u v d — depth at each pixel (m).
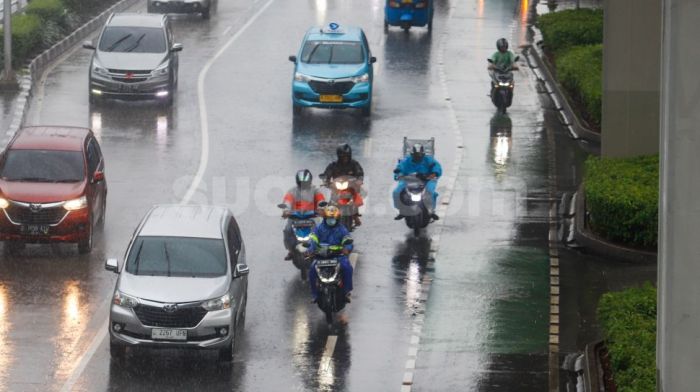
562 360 58.72
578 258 72.88
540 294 67.25
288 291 67.38
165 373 56.22
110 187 84.25
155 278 58.22
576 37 124.12
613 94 84.38
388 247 74.62
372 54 128.00
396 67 122.62
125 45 108.19
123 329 56.72
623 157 84.56
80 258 71.25
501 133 100.06
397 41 134.88
